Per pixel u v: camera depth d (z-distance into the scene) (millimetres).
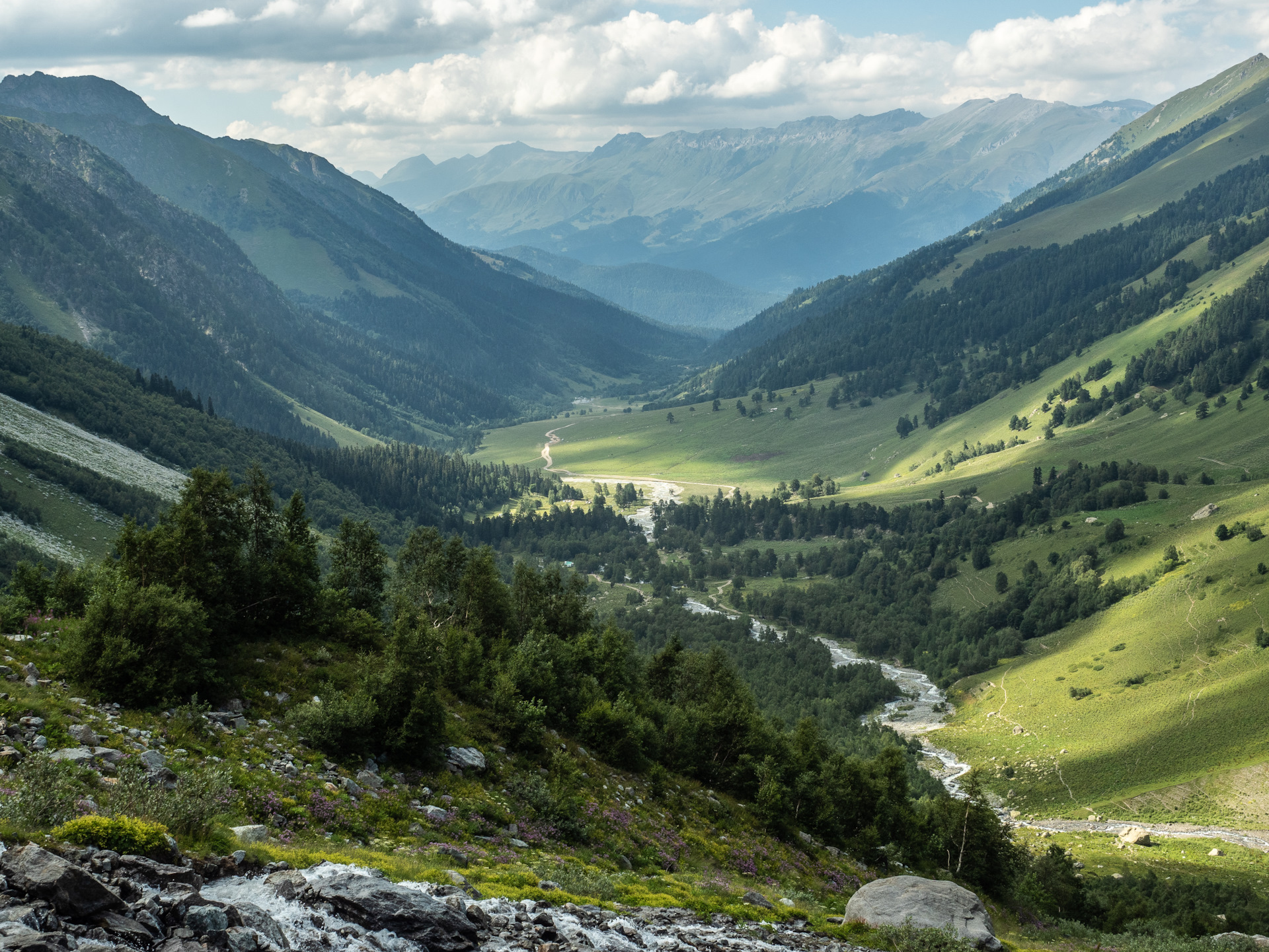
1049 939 63625
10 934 14930
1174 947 60500
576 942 24797
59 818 22969
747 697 93500
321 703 46844
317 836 33219
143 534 50031
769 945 31312
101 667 39094
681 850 53938
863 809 77375
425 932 21844
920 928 37219
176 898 18609
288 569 58156
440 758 49219
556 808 48469
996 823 74688
